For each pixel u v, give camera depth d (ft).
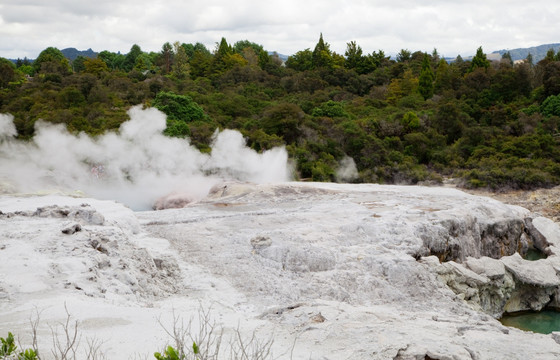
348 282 50.72
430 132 172.04
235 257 54.19
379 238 60.64
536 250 84.43
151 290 43.65
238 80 252.83
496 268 61.41
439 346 27.17
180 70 283.79
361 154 154.61
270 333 29.01
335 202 77.97
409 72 271.08
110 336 27.14
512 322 60.29
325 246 57.31
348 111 197.77
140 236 60.49
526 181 134.10
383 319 32.50
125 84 200.85
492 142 161.89
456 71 266.16
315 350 26.43
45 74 228.02
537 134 160.04
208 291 46.21
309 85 243.40
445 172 154.30
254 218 67.97
